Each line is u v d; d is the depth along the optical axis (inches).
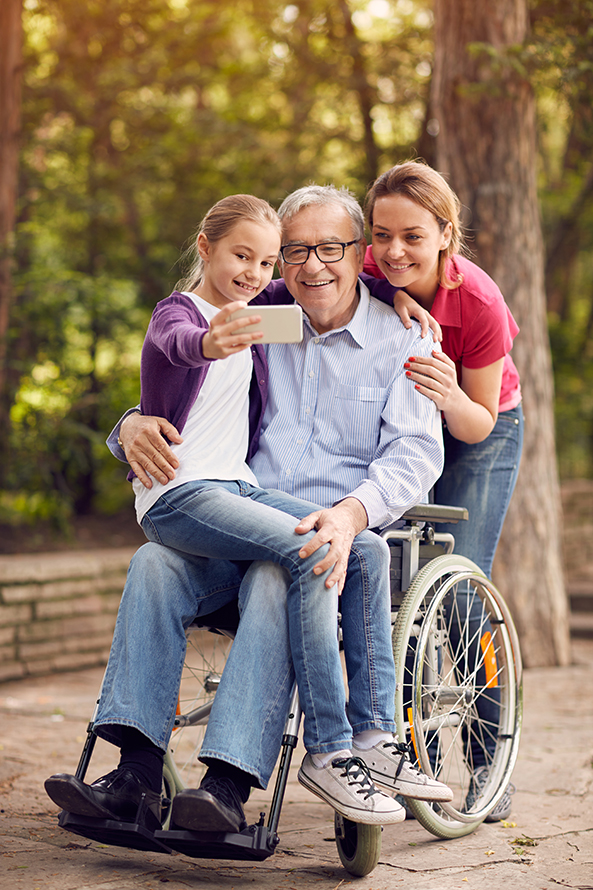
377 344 97.3
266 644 81.5
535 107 221.0
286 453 96.0
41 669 207.6
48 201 317.7
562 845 94.3
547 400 227.8
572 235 382.0
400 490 88.3
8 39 249.3
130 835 76.8
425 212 98.1
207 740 78.5
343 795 79.7
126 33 358.3
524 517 225.9
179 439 86.6
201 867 85.8
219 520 83.7
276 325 75.9
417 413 93.3
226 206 88.9
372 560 85.5
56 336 269.1
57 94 333.4
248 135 342.3
